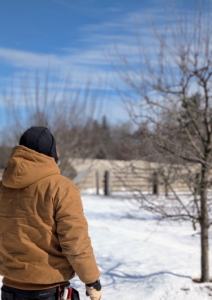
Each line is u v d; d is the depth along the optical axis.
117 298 4.38
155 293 4.50
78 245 2.23
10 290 2.36
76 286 4.45
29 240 2.33
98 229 8.87
